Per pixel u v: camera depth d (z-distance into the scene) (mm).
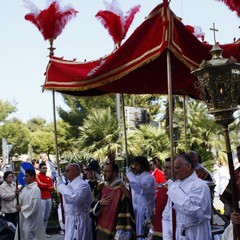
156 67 7773
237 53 7109
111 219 6738
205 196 5082
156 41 6039
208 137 21812
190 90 9484
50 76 8117
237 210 4305
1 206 10797
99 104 30359
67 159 18188
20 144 46625
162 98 23266
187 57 6133
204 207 5055
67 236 7547
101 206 6984
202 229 5137
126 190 6820
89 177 8586
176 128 9961
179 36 6062
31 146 47625
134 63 6332
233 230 4383
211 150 21859
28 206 8992
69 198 7367
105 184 7125
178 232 5223
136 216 7996
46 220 12172
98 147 24109
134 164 8250
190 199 5012
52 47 8344
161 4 6008
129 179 8016
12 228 9359
